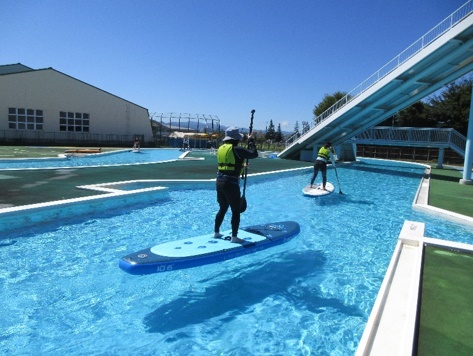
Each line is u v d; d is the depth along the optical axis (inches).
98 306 182.9
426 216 402.3
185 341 153.6
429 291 172.6
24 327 161.5
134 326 165.2
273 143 2233.0
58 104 1577.3
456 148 1011.9
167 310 181.0
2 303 182.1
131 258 191.5
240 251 221.8
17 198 355.9
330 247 288.2
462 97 1541.6
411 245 247.0
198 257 201.2
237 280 219.8
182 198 457.7
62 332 158.4
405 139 1072.8
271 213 403.9
